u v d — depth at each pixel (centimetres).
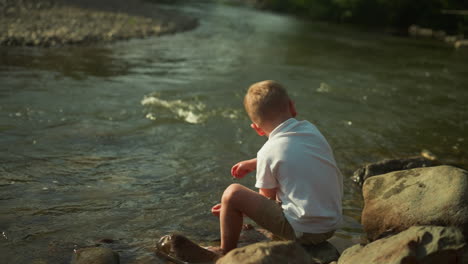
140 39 1062
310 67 883
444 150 467
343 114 573
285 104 269
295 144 254
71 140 426
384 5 2052
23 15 1095
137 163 385
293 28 1600
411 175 291
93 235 271
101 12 1316
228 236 255
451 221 253
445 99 696
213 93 623
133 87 632
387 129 527
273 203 255
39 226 277
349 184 371
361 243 277
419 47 1352
